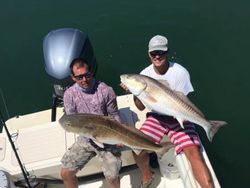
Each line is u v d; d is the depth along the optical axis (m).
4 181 3.80
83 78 3.50
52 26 7.36
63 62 5.17
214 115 5.79
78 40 5.36
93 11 7.59
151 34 7.08
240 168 5.16
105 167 3.76
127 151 4.18
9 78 6.47
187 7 7.49
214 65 6.46
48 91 6.29
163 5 7.56
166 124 4.13
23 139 4.32
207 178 3.71
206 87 6.16
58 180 4.35
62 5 7.80
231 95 6.04
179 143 3.99
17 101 6.15
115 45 6.92
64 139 4.28
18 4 7.89
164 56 3.94
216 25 7.13
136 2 7.66
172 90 3.68
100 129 3.32
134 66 6.54
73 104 3.71
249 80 6.21
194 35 6.99
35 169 4.06
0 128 5.70
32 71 6.57
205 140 5.46
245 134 5.53
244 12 7.34
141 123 4.48
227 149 5.38
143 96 3.67
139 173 4.51
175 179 4.38
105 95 3.68
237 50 6.68
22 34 7.22
